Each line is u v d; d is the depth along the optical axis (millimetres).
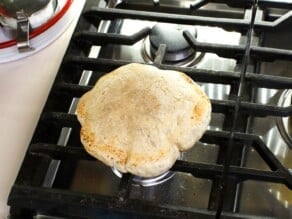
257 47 593
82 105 521
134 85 502
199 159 548
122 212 460
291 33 645
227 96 591
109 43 643
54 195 476
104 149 475
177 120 481
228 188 487
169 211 456
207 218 448
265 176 480
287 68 632
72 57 611
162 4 730
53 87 581
